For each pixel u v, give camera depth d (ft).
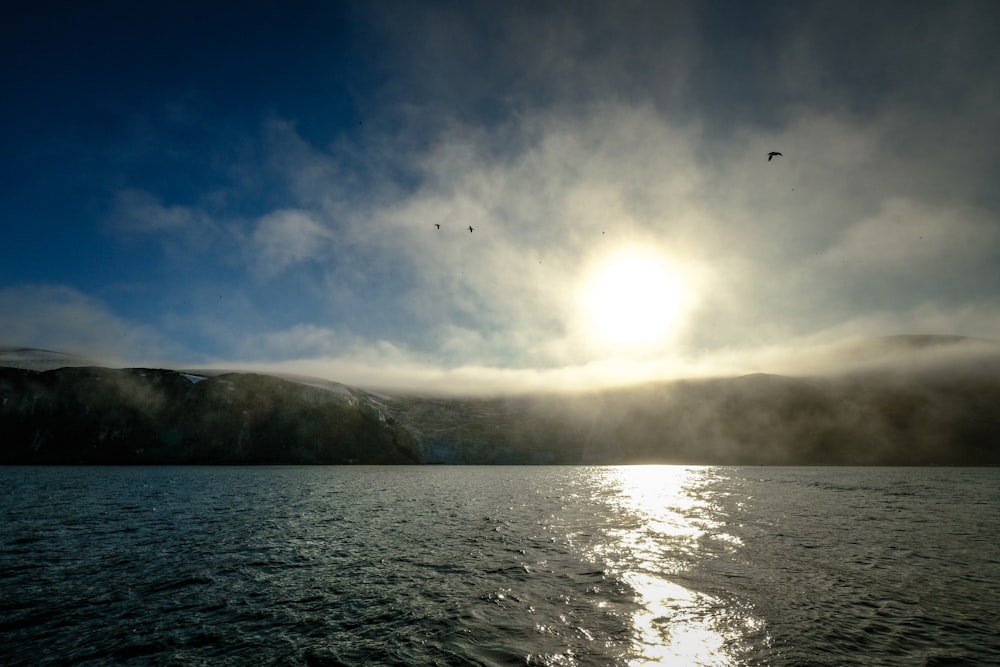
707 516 131.95
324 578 69.56
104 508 144.56
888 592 61.87
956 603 57.72
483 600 59.26
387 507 152.66
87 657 43.96
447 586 65.21
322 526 114.62
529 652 44.37
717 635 48.14
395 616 54.08
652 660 42.50
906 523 119.75
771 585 64.75
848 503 164.86
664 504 161.27
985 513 139.74
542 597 60.23
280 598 60.64
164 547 90.43
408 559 80.84
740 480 290.56
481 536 101.45
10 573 72.02
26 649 45.57
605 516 132.36
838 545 91.04
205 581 68.18
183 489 208.64
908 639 47.19
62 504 152.66
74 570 73.92
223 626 51.42
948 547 89.66
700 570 72.64
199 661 43.11
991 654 44.04
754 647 45.19
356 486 234.17
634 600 58.75
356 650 45.21
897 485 250.37
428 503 164.55
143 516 129.49
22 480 245.86
